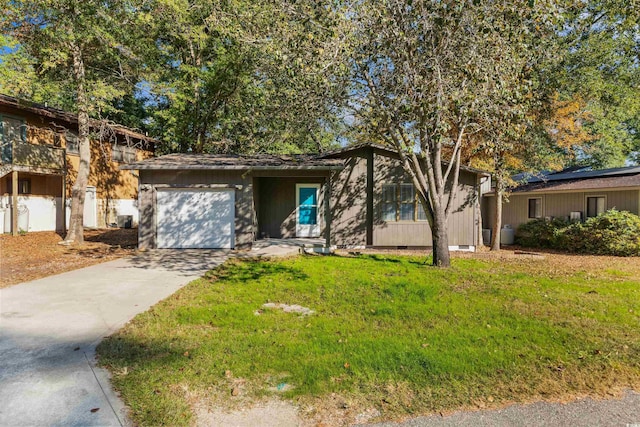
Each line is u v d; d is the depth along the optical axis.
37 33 11.74
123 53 13.35
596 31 10.30
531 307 5.53
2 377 3.35
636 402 3.04
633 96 11.79
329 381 3.27
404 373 3.40
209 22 14.07
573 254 12.65
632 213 12.92
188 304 5.68
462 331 4.49
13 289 6.64
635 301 5.93
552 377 3.39
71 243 12.46
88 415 2.80
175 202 11.90
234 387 3.18
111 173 19.47
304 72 6.95
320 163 11.72
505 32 6.34
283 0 7.07
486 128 8.29
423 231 12.66
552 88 11.16
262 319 4.98
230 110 18.39
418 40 6.88
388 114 7.45
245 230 11.88
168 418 2.75
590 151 15.49
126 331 4.48
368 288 6.75
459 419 2.79
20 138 14.39
